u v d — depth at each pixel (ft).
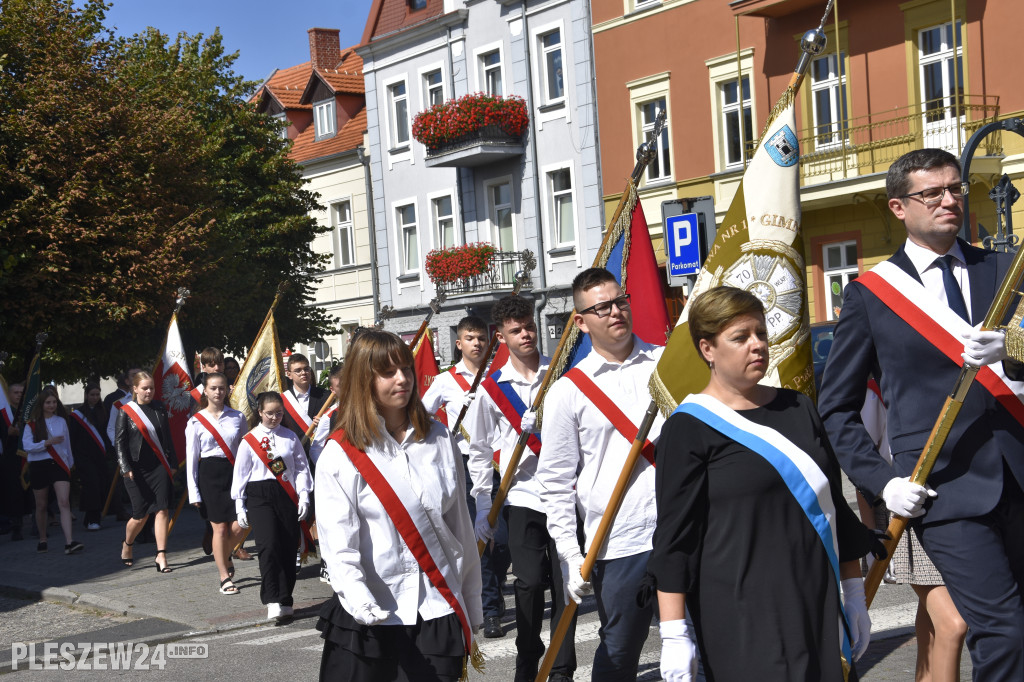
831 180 71.67
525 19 94.63
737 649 10.84
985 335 12.28
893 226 71.00
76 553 44.78
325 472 13.74
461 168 103.14
